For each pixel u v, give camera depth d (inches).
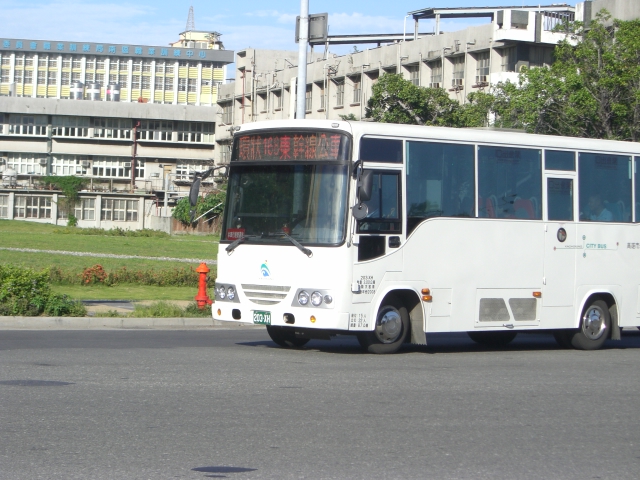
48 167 4699.8
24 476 268.1
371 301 567.5
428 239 592.7
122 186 4503.0
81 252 2118.6
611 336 691.4
